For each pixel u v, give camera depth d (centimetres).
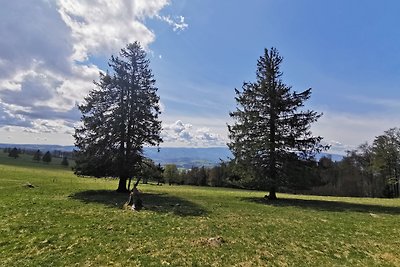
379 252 1400
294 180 3067
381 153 6275
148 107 3347
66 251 1284
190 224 1825
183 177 9744
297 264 1234
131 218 1925
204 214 2161
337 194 7750
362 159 7919
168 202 2708
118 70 3250
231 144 3316
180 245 1402
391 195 6906
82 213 2028
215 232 1656
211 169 9362
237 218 2056
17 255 1221
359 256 1344
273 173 3133
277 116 3152
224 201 2900
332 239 1583
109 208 2242
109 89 3234
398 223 1983
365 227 1858
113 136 3122
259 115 3234
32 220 1762
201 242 1447
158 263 1186
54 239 1429
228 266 1185
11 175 4859
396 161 6178
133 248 1345
